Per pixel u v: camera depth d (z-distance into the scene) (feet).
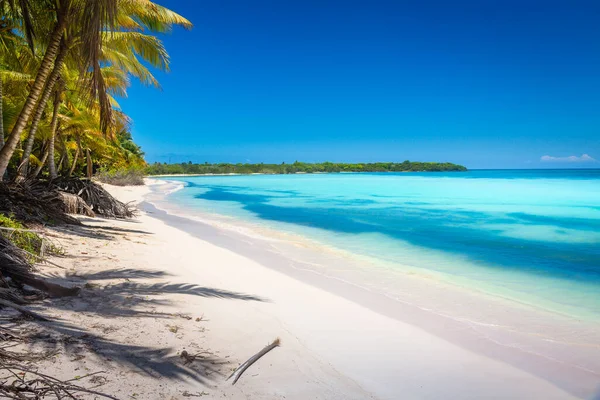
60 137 78.38
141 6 44.21
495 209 76.95
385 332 17.99
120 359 12.19
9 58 50.14
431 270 30.55
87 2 26.96
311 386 12.41
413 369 14.61
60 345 12.48
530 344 17.17
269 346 14.61
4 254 17.37
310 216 66.80
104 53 51.31
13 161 71.46
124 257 26.89
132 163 165.48
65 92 65.41
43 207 34.65
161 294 19.34
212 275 25.63
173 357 12.84
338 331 17.78
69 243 28.78
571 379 14.25
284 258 33.91
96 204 52.19
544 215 67.00
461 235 47.50
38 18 38.50
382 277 28.22
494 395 13.07
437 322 19.49
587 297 23.91
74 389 9.74
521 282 27.30
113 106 74.28
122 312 16.12
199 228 51.13
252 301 20.61
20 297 15.74
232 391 11.39
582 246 40.83
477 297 23.73
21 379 9.88
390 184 188.14
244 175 394.32
